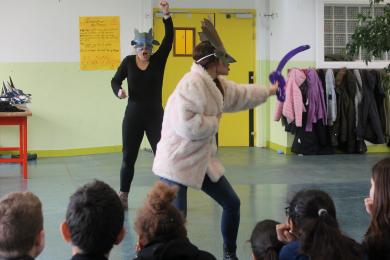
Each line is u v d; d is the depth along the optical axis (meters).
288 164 7.69
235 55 9.52
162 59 5.00
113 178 6.79
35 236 1.90
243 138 9.59
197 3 9.34
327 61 8.68
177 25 9.31
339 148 8.59
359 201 5.44
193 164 3.24
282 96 3.50
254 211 5.06
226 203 3.34
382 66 8.62
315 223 1.93
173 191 2.17
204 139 3.22
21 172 7.24
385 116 8.61
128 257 3.84
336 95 8.38
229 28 9.46
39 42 8.59
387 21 6.25
